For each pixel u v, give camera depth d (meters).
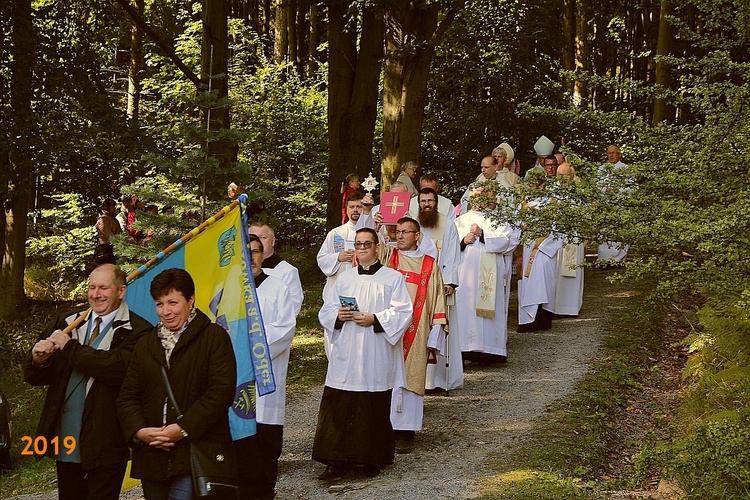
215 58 13.62
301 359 12.16
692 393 8.78
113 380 5.14
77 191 19.34
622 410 9.30
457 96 21.23
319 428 7.25
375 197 18.08
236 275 5.93
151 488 4.89
